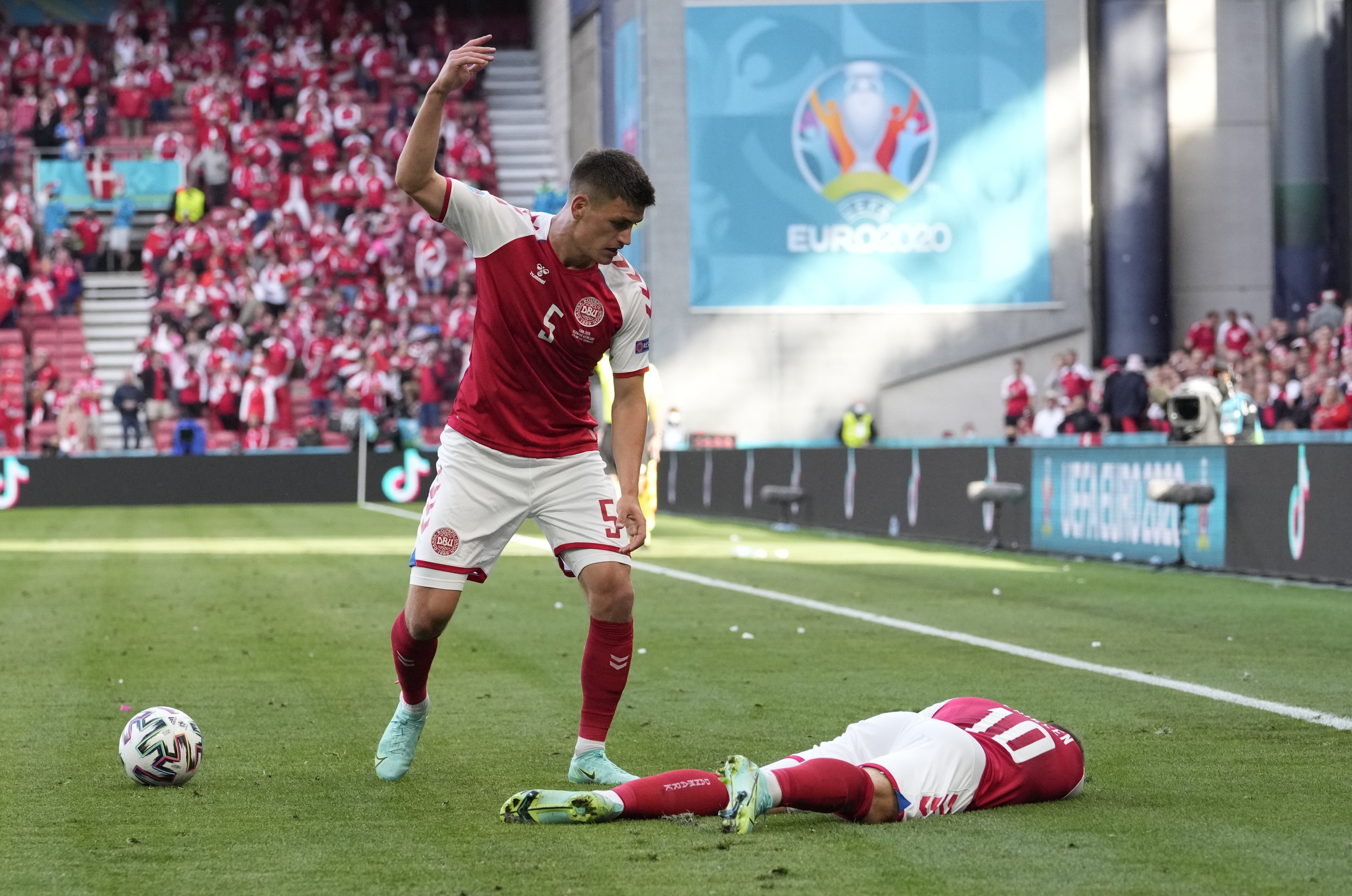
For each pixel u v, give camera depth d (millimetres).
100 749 11992
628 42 63719
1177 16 63094
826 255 63156
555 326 10070
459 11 83875
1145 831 9016
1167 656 17297
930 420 63406
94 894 7867
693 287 63062
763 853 8445
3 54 76500
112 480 59094
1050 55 62906
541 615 21750
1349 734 12445
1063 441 43344
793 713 13539
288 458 60438
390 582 27312
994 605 22891
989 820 9203
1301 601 22984
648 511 34344
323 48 77688
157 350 62812
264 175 69438
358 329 65750
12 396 63469
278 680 15812
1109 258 62344
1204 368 47875
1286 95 60281
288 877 8156
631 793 9234
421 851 8680
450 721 13305
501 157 77062
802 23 62688
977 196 63125
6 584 27000
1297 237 60188
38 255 69000
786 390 63344
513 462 10344
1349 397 39406
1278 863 8297
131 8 78375
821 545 36312
